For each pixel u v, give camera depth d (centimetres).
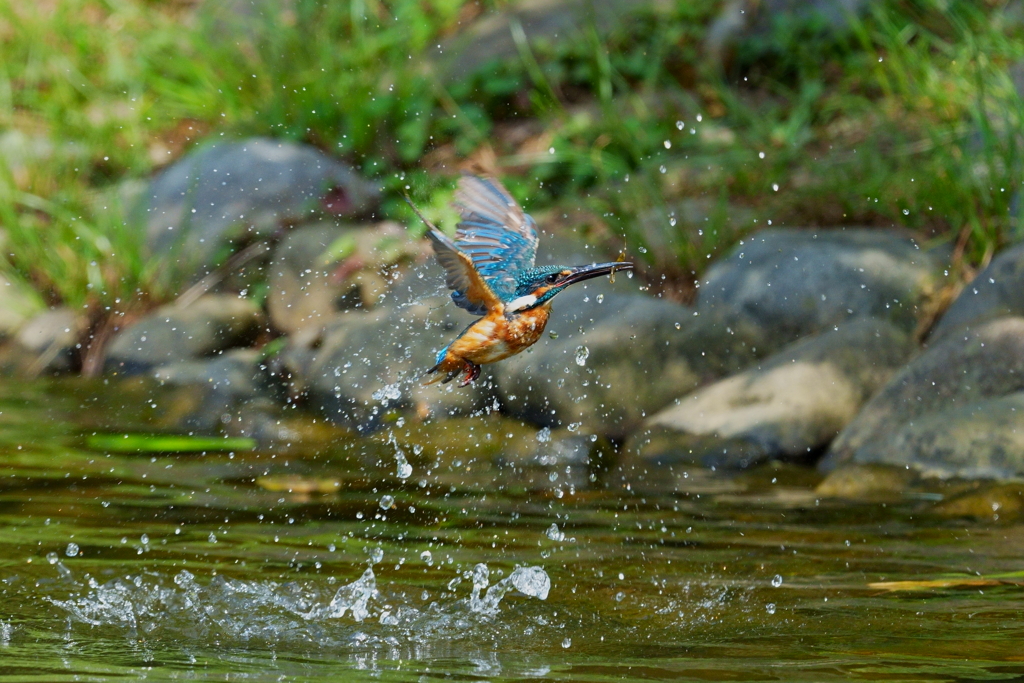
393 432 1118
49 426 1142
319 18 1945
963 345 1012
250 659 544
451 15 1945
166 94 1891
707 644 570
